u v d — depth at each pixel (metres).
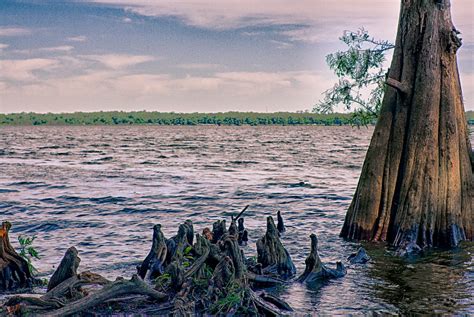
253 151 143.00
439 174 28.17
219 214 42.94
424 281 23.08
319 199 51.03
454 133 28.33
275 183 65.75
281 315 18.89
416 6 28.84
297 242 30.98
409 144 28.39
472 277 23.58
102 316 17.73
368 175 29.47
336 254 27.69
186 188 60.72
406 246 27.50
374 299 20.89
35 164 97.44
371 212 29.33
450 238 28.03
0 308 17.98
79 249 30.50
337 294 21.38
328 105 31.39
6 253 21.92
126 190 58.97
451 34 28.34
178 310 17.95
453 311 19.58
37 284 22.34
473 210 28.75
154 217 41.88
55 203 49.19
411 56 28.80
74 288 18.88
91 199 51.69
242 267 19.33
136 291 18.48
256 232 34.47
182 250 21.08
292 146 170.88
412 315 19.16
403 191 28.33
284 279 23.36
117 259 27.88
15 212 44.25
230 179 71.12
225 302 18.31
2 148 151.75
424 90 28.28
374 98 31.05
